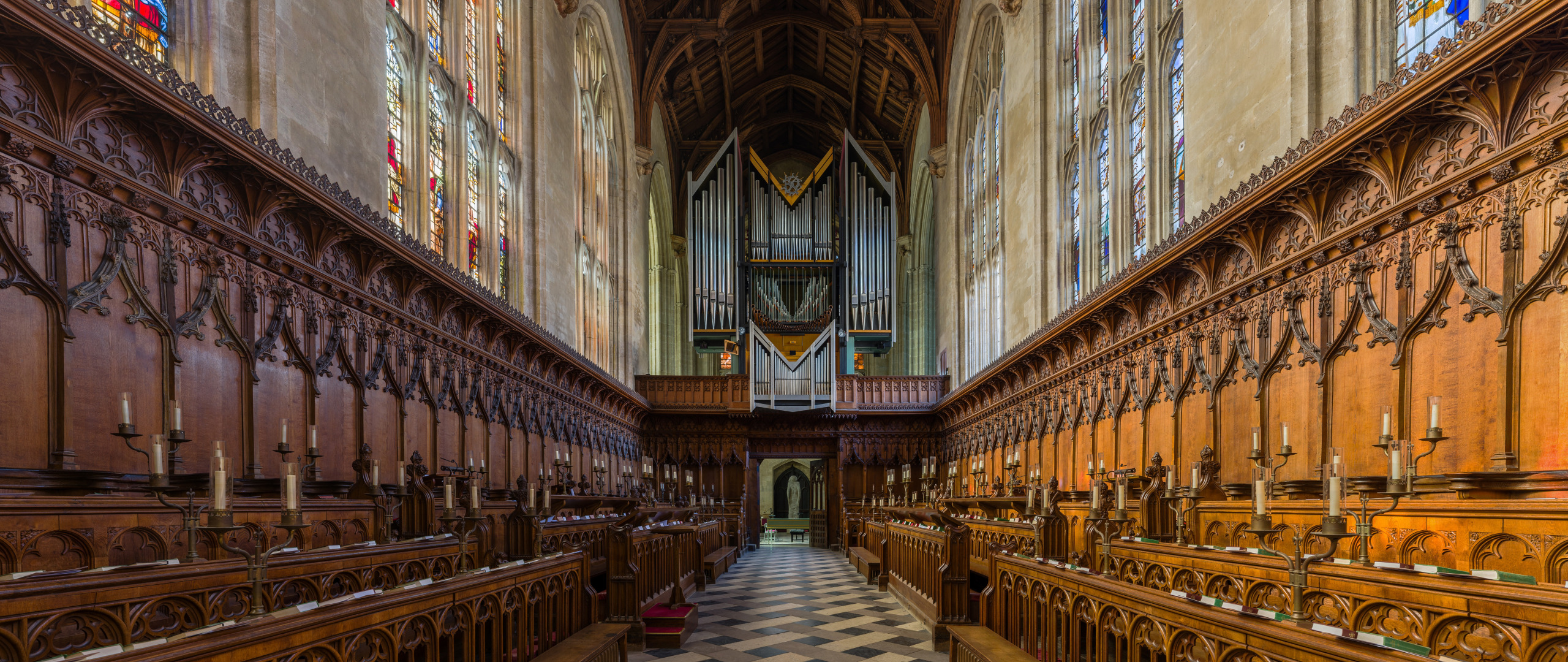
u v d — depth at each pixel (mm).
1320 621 5617
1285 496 9531
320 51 11398
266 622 3861
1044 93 21391
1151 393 14156
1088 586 5910
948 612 10523
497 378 16703
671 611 11625
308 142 10953
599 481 21297
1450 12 8961
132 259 7824
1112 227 17625
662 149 38062
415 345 13305
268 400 9680
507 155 19625
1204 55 13156
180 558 6648
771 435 31750
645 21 31750
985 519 15391
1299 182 9570
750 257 35594
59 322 7008
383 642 4699
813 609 13992
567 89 23266
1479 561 6391
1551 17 6305
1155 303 14125
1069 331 17391
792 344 34094
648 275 40500
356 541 8992
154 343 8086
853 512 28812
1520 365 7121
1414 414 8344
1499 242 7406
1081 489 17469
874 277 35188
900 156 42125
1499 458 7238
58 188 7062
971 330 30469
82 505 5707
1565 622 3822
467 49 18109
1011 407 22812
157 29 9344
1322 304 9727
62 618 4023
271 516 7473
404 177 14938
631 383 29969
